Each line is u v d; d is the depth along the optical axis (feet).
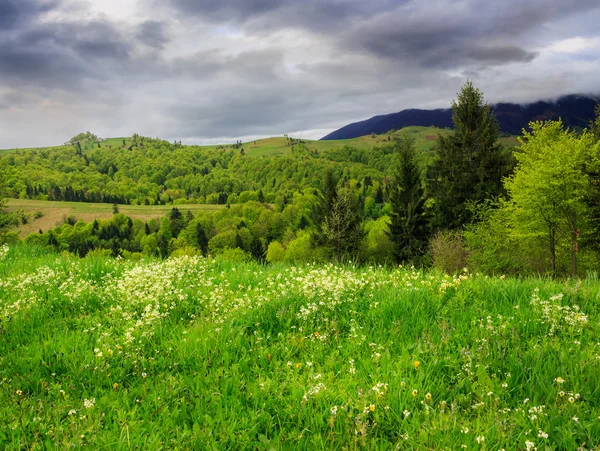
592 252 104.73
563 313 18.17
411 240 186.29
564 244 106.63
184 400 14.06
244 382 14.99
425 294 20.98
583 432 11.23
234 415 12.95
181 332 19.02
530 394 13.17
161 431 12.30
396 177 197.67
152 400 14.10
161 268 29.07
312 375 14.82
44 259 35.06
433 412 12.30
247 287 25.75
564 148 96.43
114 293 24.79
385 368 14.88
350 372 14.93
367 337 17.69
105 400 14.06
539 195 99.09
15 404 13.73
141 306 22.50
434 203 181.06
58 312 22.38
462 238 135.44
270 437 12.32
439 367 14.87
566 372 14.07
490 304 20.15
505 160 165.48
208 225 606.96
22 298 23.24
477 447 10.81
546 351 15.23
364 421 12.25
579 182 93.71
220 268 31.01
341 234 200.23
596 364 14.05
